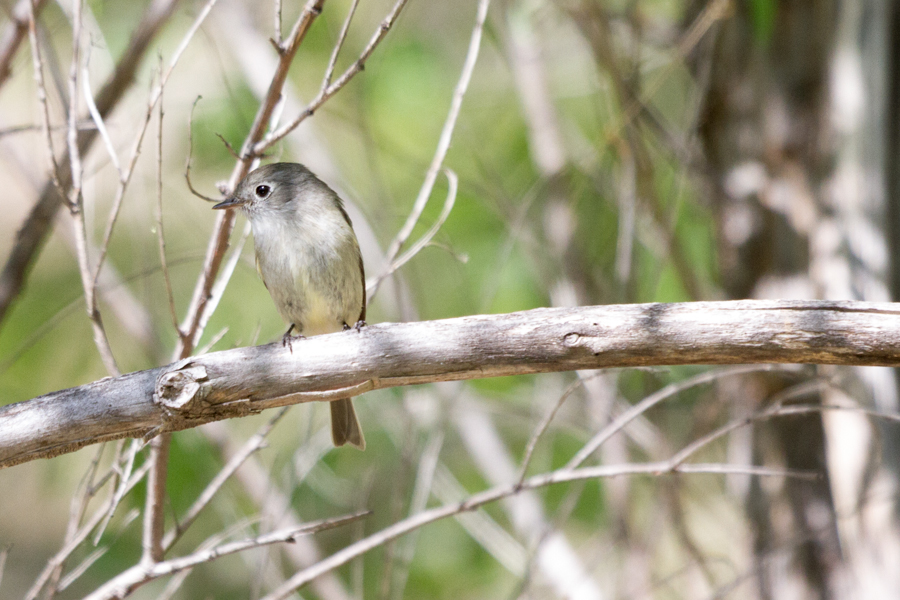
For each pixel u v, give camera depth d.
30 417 5.96
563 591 9.87
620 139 10.37
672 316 5.71
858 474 8.45
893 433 8.31
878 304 5.55
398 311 9.91
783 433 9.59
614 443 10.17
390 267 7.61
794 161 9.70
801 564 9.45
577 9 10.11
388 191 12.25
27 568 12.70
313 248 9.06
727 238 10.07
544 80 11.73
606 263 11.41
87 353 12.15
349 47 12.33
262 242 9.17
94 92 9.84
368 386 6.04
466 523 10.43
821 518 9.41
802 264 9.57
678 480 9.88
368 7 12.45
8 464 6.02
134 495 10.52
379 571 11.49
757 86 9.95
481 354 5.93
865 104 8.77
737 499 10.10
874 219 8.66
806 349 5.59
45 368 12.11
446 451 12.39
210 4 6.51
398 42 12.91
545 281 10.95
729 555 11.02
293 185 9.20
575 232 11.14
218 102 12.12
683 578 10.76
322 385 6.05
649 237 11.09
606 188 11.31
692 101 10.41
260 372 6.00
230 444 10.32
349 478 11.58
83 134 8.56
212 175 12.47
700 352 5.70
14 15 8.39
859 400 8.42
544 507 11.66
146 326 10.48
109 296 10.41
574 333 5.83
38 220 8.55
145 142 11.68
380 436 11.97
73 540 6.89
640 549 9.91
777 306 5.64
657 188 11.45
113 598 6.72
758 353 5.64
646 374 10.32
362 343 6.03
